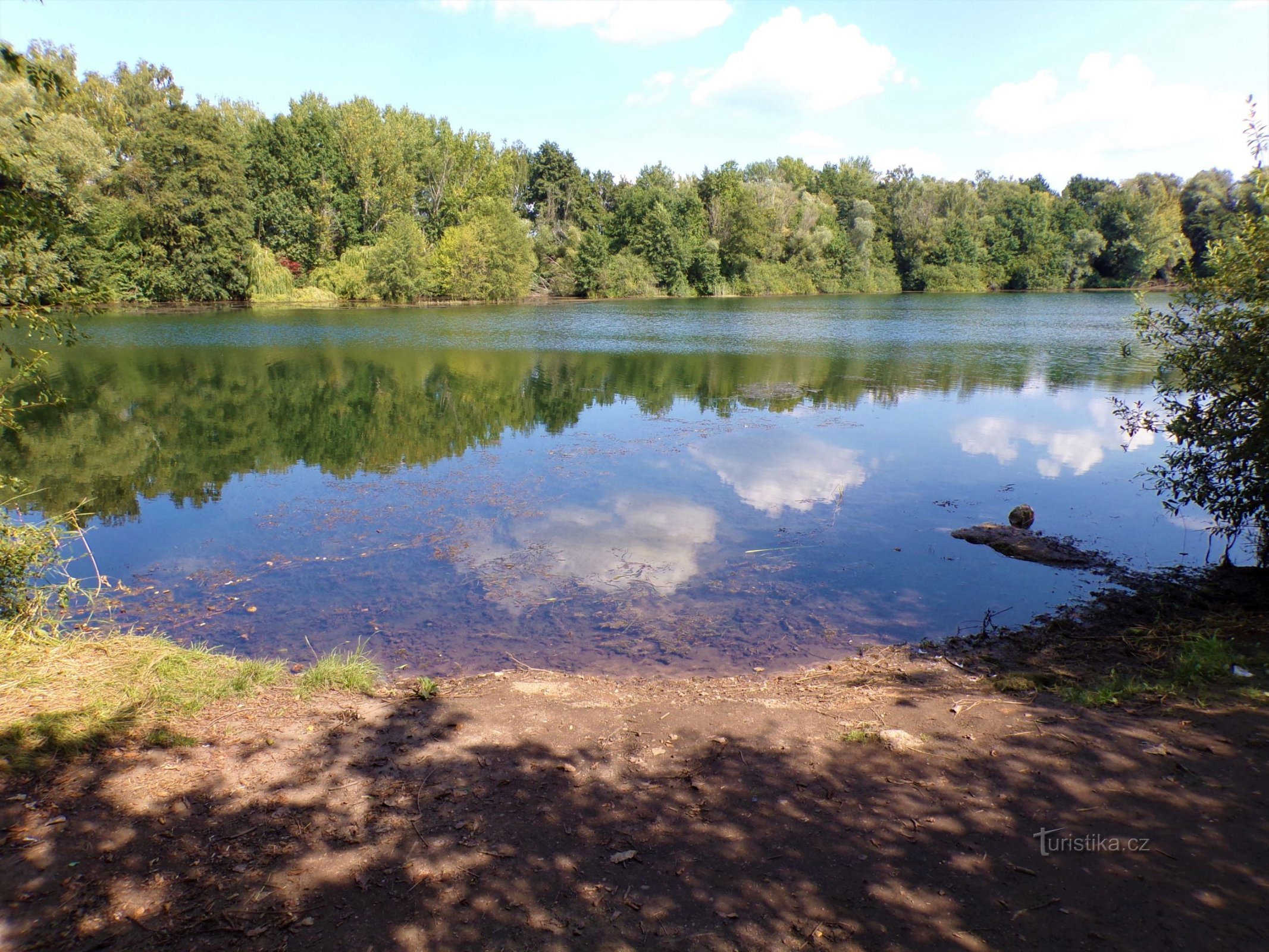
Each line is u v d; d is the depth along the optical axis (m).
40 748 4.33
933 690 5.81
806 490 12.05
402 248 57.91
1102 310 55.56
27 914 3.11
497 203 64.62
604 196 91.38
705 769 4.53
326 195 61.25
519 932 3.14
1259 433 7.63
